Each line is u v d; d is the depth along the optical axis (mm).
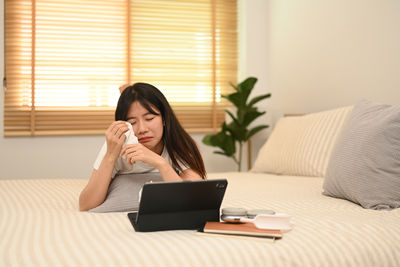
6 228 997
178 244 869
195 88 3738
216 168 3756
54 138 3406
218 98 3797
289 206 1338
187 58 3717
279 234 913
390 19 2279
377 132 1416
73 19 3463
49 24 3373
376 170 1378
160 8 3629
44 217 1133
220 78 3797
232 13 3816
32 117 3348
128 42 3547
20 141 3346
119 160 1309
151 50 3604
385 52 2320
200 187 975
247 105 3350
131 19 3574
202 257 821
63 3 3398
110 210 1229
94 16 3502
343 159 1500
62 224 1039
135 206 1244
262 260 836
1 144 3309
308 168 2291
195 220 1016
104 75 3508
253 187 1884
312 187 1868
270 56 3750
